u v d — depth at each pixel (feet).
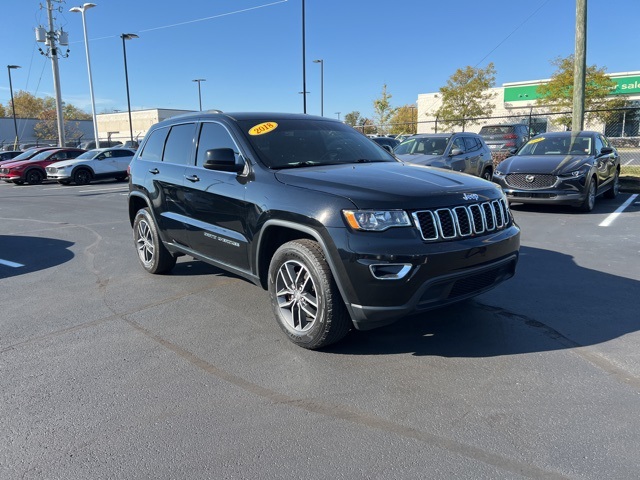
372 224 10.97
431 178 12.82
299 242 12.30
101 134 240.53
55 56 98.27
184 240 17.12
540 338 12.98
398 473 8.01
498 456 8.37
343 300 11.50
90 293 17.71
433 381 10.94
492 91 133.90
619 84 118.11
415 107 163.12
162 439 9.06
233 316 15.15
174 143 17.97
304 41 85.81
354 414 9.75
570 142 35.99
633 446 8.54
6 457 8.62
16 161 75.00
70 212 40.40
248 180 13.80
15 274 20.57
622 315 14.42
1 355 12.66
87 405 10.25
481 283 12.31
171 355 12.52
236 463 8.35
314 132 16.14
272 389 10.76
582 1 44.68
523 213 32.94
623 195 42.06
